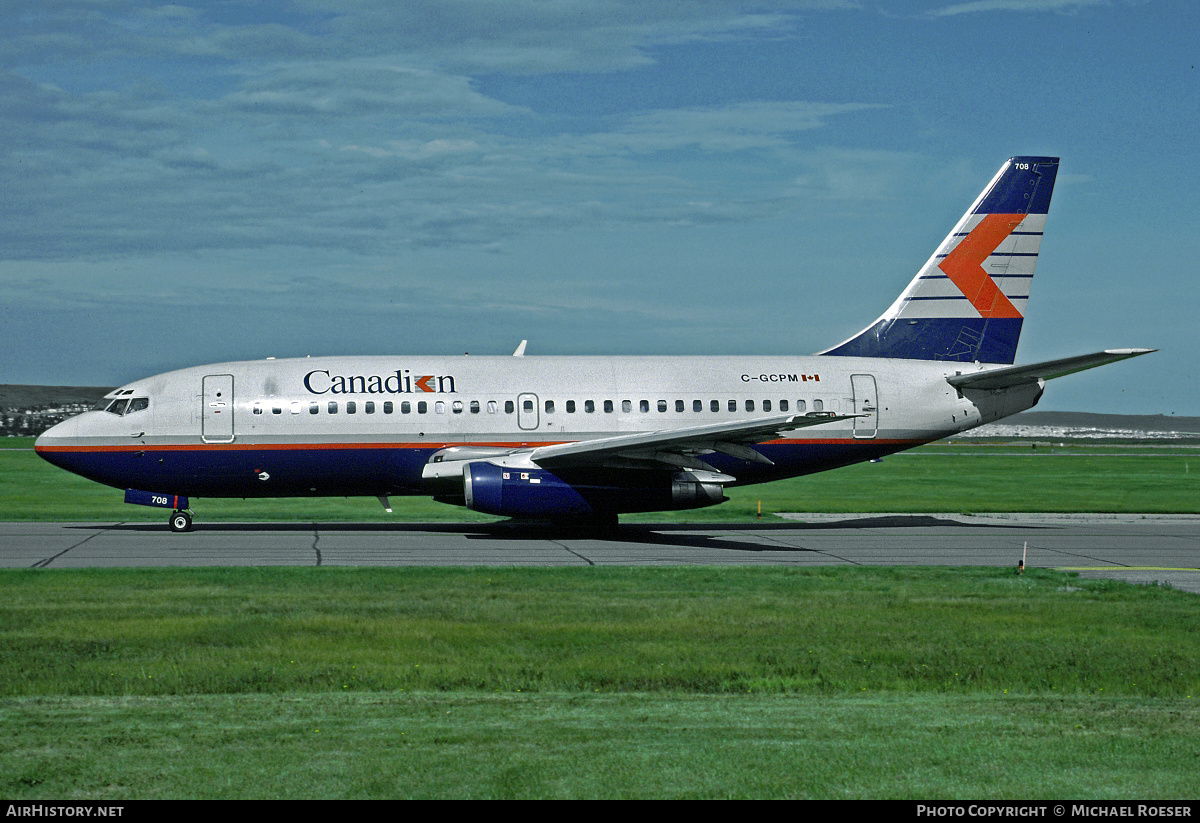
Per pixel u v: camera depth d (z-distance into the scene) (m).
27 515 57.59
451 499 48.38
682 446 45.31
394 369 49.06
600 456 45.97
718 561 39.50
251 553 40.59
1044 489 87.06
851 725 16.59
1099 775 14.21
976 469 118.56
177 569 34.97
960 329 53.19
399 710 17.47
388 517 58.06
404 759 14.62
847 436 51.03
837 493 82.12
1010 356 53.56
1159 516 61.41
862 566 37.31
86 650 22.62
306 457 47.66
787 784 13.70
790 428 42.69
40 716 16.95
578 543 45.22
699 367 50.91
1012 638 24.72
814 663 21.94
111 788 13.42
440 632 24.72
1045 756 14.98
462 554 41.00
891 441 51.59
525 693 19.03
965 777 14.07
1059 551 43.53
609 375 50.06
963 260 53.09
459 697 18.58
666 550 42.81
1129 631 25.73
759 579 33.75
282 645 23.23
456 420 48.31
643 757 14.73
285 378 48.19
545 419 48.78
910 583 33.25
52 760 14.52
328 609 27.77
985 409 52.53
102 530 48.88
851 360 52.06
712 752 15.00
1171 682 20.55
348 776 13.88
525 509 45.50
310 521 55.28
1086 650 23.44
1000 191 53.12
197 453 47.19
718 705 18.05
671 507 46.72
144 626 25.22
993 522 56.97
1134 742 15.73
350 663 21.55
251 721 16.64
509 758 14.66
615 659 22.06
